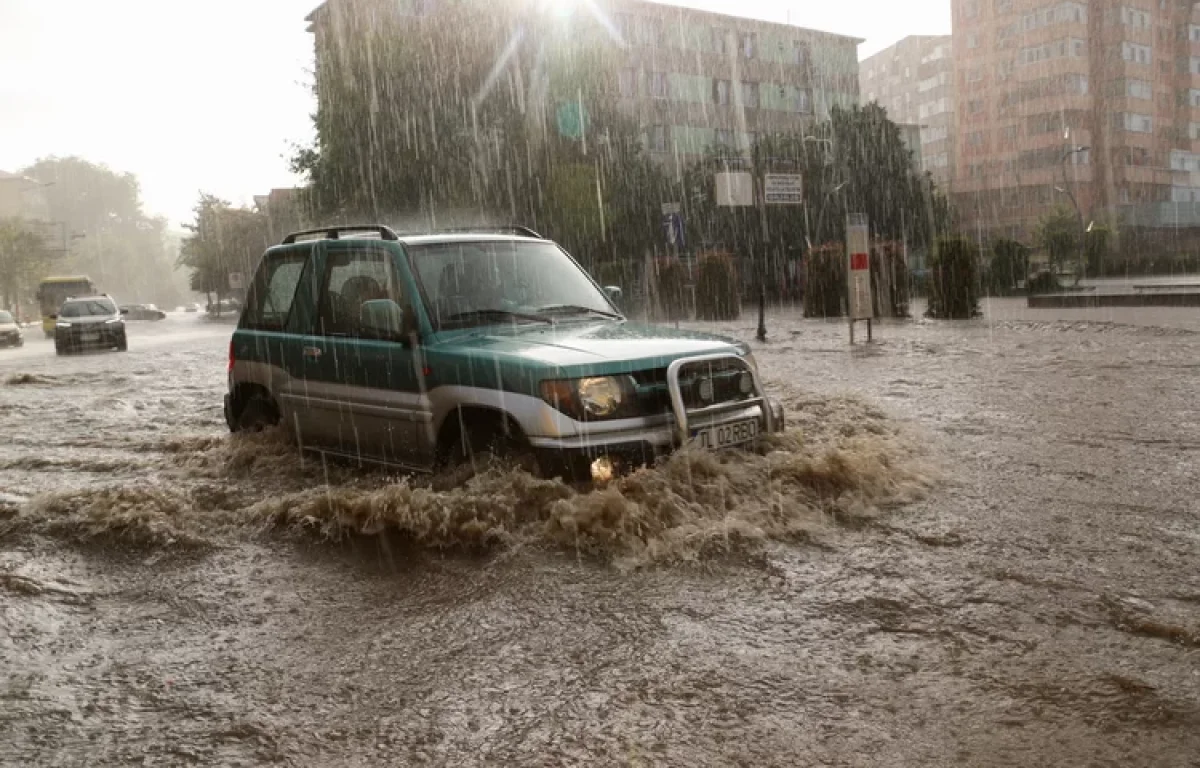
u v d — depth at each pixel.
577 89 36.78
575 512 4.43
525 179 35.81
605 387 4.70
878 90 107.88
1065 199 82.19
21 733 2.88
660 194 41.81
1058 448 6.26
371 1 35.00
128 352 24.28
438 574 4.18
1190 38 86.69
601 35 38.12
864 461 5.25
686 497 4.70
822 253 24.42
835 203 49.53
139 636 3.66
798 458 5.16
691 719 2.80
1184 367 10.20
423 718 2.88
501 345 5.06
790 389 9.00
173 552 4.70
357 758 2.66
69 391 13.09
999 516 4.75
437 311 5.42
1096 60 82.50
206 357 20.45
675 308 28.19
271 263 6.81
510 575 4.09
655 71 62.66
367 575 4.23
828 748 2.60
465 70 34.78
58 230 88.50
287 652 3.44
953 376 10.24
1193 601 3.56
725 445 5.07
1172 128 86.88
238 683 3.19
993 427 7.05
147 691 3.15
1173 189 86.44
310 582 4.19
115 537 4.91
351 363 5.79
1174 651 3.14
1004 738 2.62
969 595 3.69
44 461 7.17
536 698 2.98
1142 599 3.59
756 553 4.24
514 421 4.78
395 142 34.47
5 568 4.48
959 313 20.91
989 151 88.50
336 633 3.60
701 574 4.02
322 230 6.51
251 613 3.85
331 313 6.07
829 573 3.99
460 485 5.10
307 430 6.29
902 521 4.70
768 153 49.41
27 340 40.91
